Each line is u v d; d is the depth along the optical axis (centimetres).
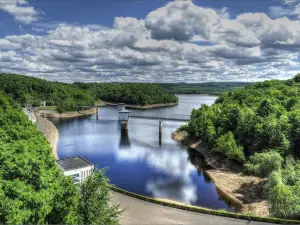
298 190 4731
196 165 8631
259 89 15012
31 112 18725
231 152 7850
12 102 11969
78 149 10850
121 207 4438
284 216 4397
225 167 8012
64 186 2864
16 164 2983
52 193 2744
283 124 7675
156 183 7062
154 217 4109
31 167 2983
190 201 5947
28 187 2705
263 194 5838
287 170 5766
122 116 14838
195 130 11469
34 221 2478
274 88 14438
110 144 11775
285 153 7100
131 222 3938
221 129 9744
